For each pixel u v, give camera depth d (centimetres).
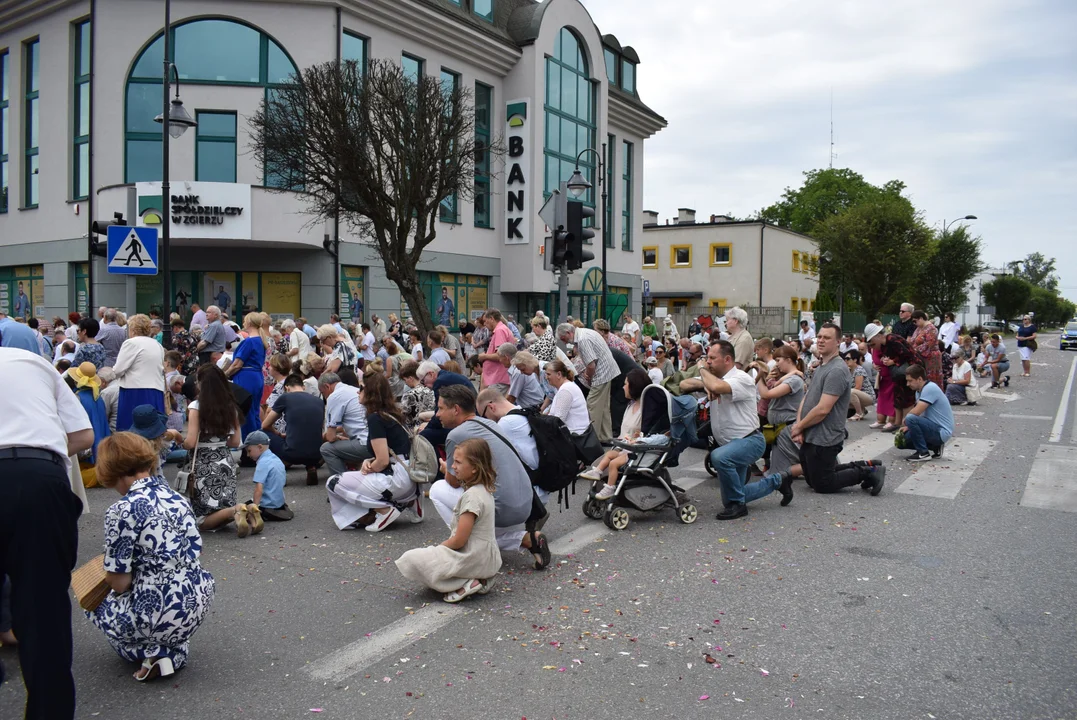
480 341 1977
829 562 619
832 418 841
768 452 973
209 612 510
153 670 411
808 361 1911
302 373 1022
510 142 2880
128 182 2217
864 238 5128
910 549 653
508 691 403
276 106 1831
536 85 2847
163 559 409
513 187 2880
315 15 2222
